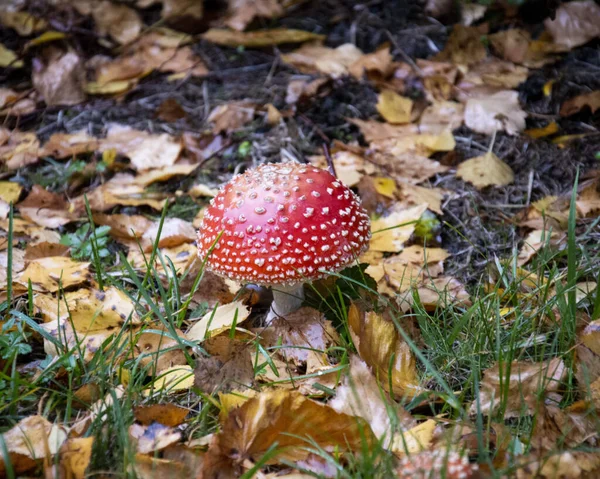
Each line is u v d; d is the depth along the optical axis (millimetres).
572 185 868
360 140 932
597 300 703
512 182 877
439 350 701
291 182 693
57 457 609
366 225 708
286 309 739
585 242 806
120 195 873
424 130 931
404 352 687
